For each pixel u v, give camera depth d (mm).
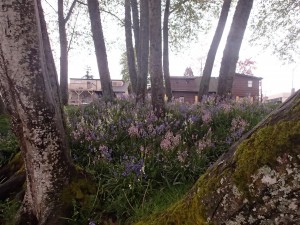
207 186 1815
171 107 7902
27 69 3340
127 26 14492
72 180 3896
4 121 9234
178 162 4562
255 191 1523
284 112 1576
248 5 8984
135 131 5477
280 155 1453
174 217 2121
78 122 6414
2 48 3254
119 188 4133
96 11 10703
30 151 3623
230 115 7086
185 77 50062
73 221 3613
